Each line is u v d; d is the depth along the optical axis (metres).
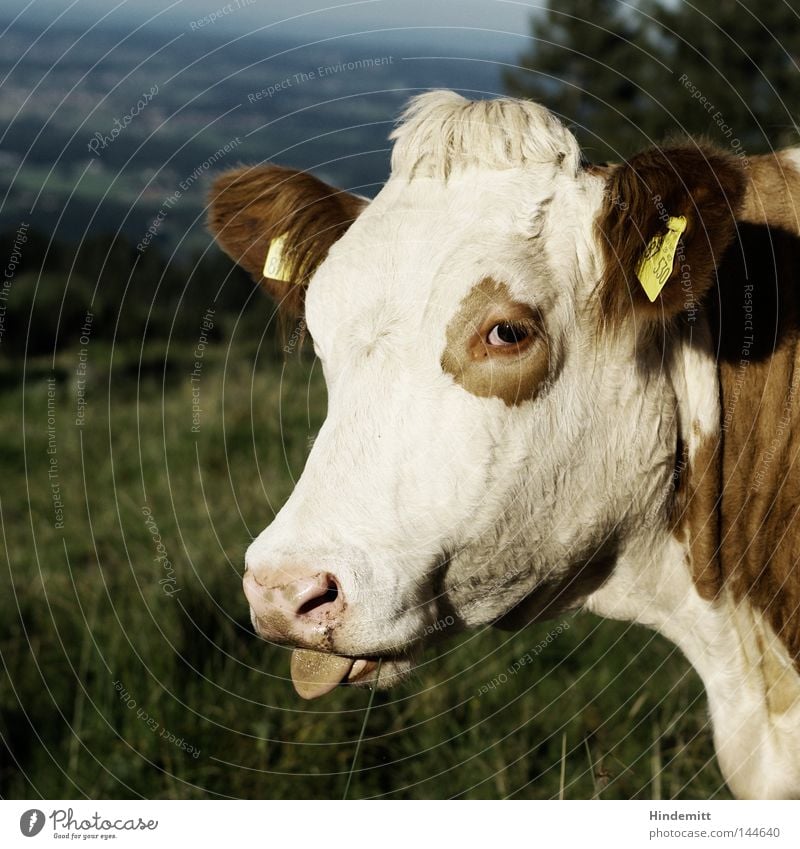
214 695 4.32
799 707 2.92
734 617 2.93
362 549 2.48
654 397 2.71
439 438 2.48
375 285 2.56
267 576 2.47
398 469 2.48
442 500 2.50
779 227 2.87
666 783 3.84
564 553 2.74
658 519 2.83
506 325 2.47
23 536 5.98
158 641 4.57
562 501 2.65
